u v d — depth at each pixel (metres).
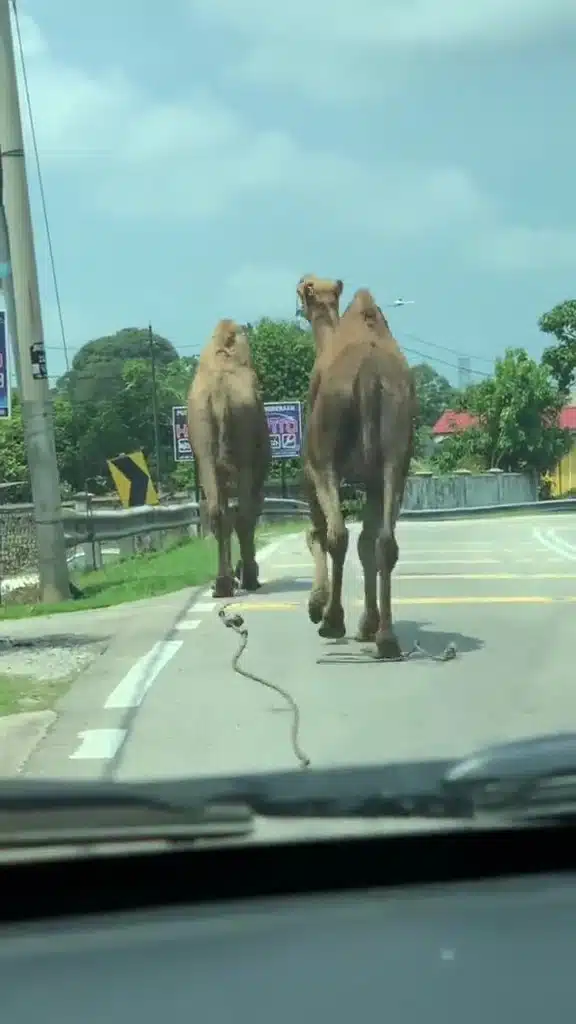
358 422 9.07
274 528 32.88
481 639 10.57
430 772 3.67
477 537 26.39
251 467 14.17
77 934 2.81
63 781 3.42
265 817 3.42
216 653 10.02
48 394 15.30
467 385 73.50
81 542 19.53
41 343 15.23
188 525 28.59
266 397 50.75
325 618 9.79
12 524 24.23
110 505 31.95
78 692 8.58
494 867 3.29
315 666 9.30
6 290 15.23
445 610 12.50
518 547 22.67
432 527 32.28
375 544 9.99
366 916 2.92
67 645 10.77
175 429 39.25
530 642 10.39
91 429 54.25
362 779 3.60
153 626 11.74
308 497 9.95
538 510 47.16
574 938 2.79
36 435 15.21
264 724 7.42
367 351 9.04
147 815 3.27
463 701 8.02
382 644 9.46
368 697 8.16
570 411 72.62
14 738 7.19
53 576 15.20
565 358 63.94
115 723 7.50
